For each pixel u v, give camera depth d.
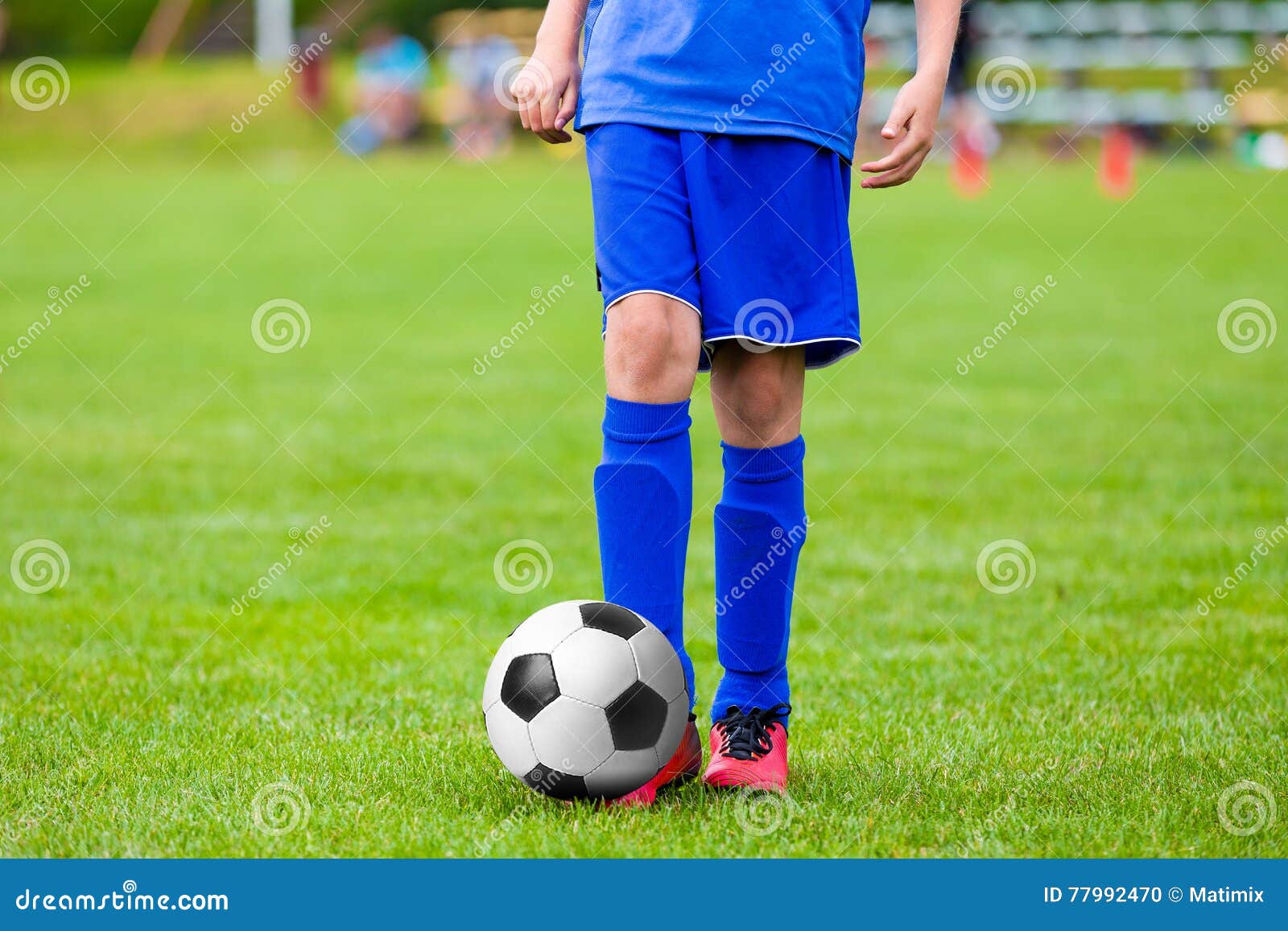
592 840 5.45
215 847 5.45
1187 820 5.65
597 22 6.23
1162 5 89.25
